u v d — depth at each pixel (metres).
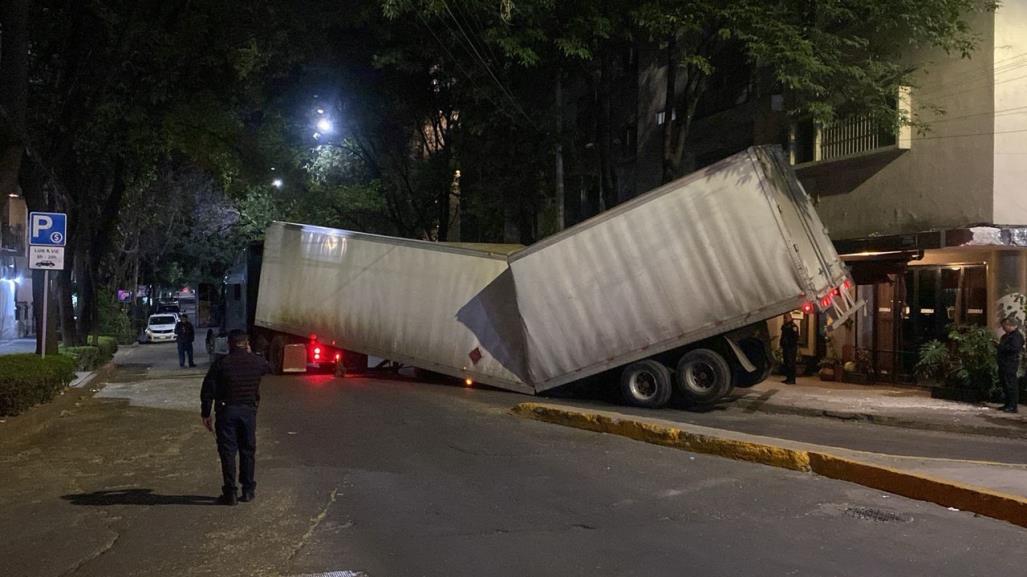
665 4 17.83
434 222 35.75
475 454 10.80
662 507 7.97
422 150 33.62
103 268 47.16
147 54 18.80
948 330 16.61
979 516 7.52
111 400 17.19
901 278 19.41
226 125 20.53
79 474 9.69
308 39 21.83
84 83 18.33
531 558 6.43
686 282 15.58
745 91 23.73
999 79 16.19
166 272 67.56
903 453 11.33
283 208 36.09
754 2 16.42
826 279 15.66
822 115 16.16
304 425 13.36
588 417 12.75
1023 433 12.75
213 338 30.42
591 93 26.89
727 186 15.12
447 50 22.97
